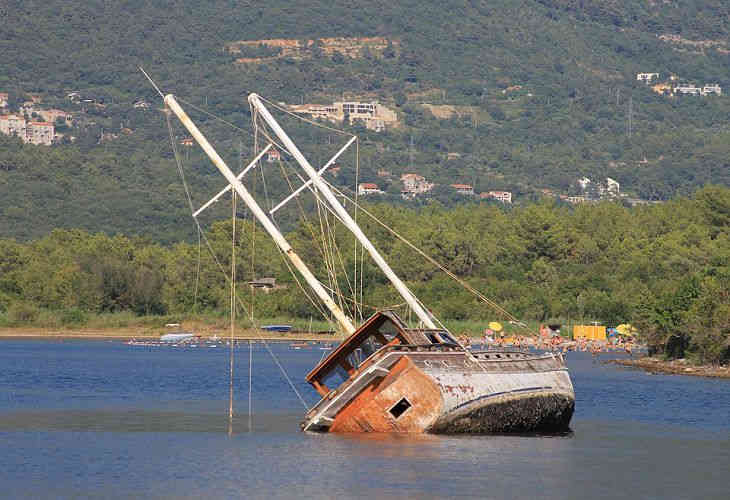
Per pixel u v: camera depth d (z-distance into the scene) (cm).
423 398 19938
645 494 16275
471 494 16025
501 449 19638
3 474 17488
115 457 19050
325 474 17250
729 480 17312
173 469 17812
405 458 18538
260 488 16300
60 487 16488
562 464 18438
